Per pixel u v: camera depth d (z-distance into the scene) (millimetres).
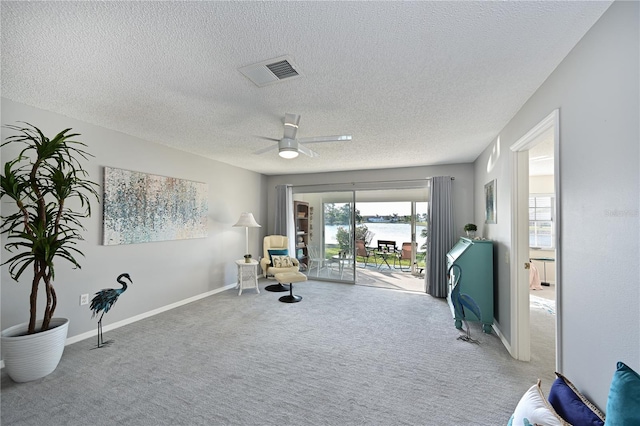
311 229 6172
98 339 2818
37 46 1641
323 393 2092
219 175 4938
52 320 2543
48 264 2291
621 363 1085
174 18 1401
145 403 1961
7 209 2443
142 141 3572
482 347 2875
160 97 2340
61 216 2461
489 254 3303
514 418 1501
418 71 1916
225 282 5082
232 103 2449
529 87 2125
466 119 2807
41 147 2215
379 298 4617
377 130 3156
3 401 1963
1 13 1354
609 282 1289
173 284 4051
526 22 1416
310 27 1469
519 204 2703
